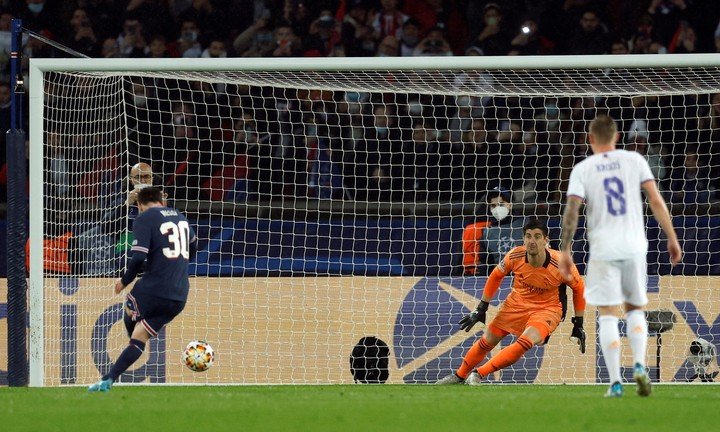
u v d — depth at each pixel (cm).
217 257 3978
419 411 2050
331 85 4088
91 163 4169
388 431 1736
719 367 3688
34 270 3384
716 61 3416
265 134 4884
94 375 3666
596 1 5494
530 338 3319
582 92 4125
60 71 3475
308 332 3781
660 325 3566
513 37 5456
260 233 4022
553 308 3391
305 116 4972
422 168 4841
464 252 4006
